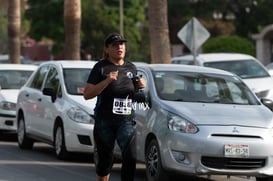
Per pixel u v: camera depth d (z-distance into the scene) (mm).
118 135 16000
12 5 57281
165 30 36031
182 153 19000
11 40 57562
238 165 18922
